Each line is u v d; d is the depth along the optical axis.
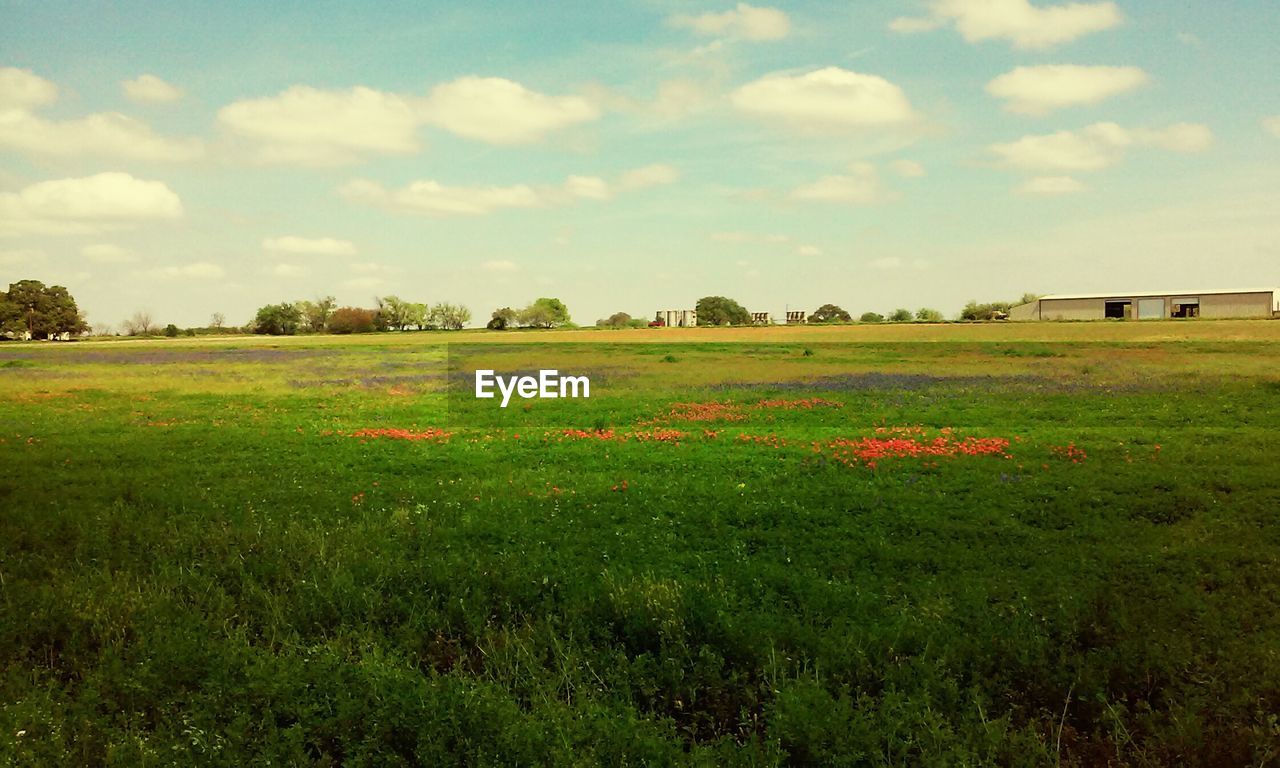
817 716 6.17
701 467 16.16
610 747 6.07
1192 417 20.47
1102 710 6.70
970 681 7.09
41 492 14.22
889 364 37.78
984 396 25.84
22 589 9.37
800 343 51.84
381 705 6.57
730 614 8.30
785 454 17.28
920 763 5.99
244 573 9.91
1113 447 16.81
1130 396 24.25
